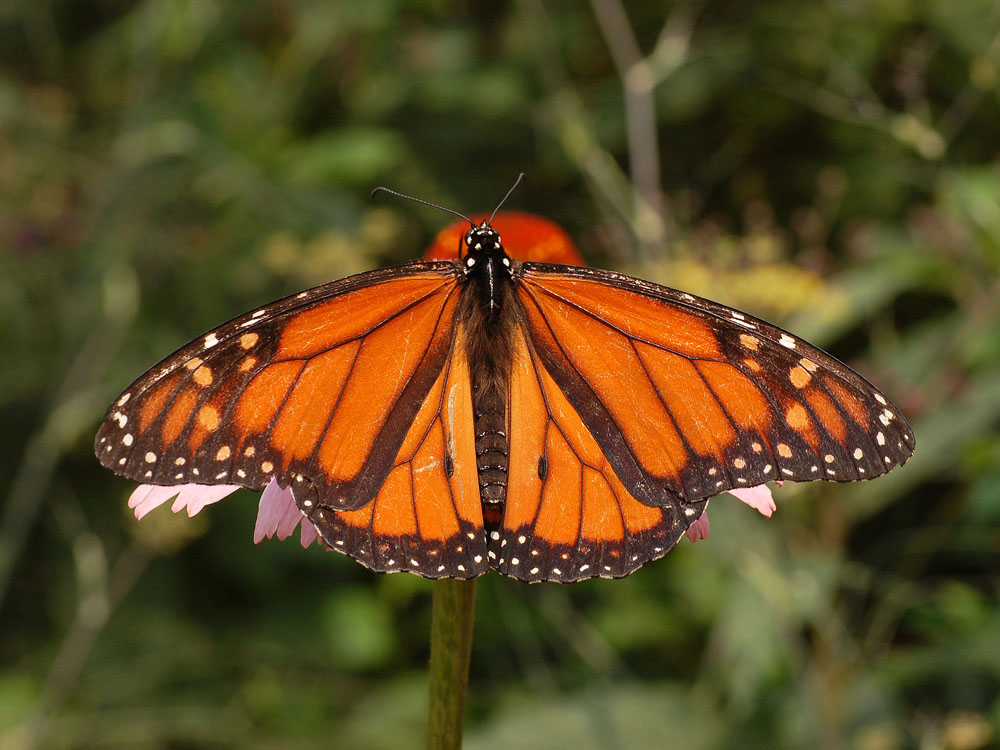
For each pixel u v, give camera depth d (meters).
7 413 0.85
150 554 0.79
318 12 0.97
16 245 0.83
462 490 0.55
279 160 0.91
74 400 0.78
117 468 0.53
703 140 0.99
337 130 1.01
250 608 0.82
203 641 0.80
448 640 0.57
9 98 0.90
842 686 0.66
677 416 0.55
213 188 0.90
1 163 0.87
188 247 0.88
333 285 0.55
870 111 0.77
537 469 0.55
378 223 0.86
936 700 0.69
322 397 0.54
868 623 0.72
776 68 0.95
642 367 0.55
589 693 0.69
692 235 0.71
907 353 0.74
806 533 0.67
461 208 0.98
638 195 0.74
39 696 0.77
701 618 0.76
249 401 0.54
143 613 0.81
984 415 0.67
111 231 0.86
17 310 0.85
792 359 0.54
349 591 0.82
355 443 0.55
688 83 0.97
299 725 0.77
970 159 0.87
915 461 0.67
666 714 0.68
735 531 0.66
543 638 0.77
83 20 1.02
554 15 1.02
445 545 0.55
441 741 0.57
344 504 0.54
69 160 0.90
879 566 0.75
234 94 0.94
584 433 0.55
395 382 0.55
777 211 0.95
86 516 0.82
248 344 0.54
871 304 0.75
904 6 0.90
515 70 1.01
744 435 0.55
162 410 0.54
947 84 0.90
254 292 0.88
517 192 0.99
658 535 0.55
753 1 0.98
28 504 0.77
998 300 0.70
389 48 1.01
